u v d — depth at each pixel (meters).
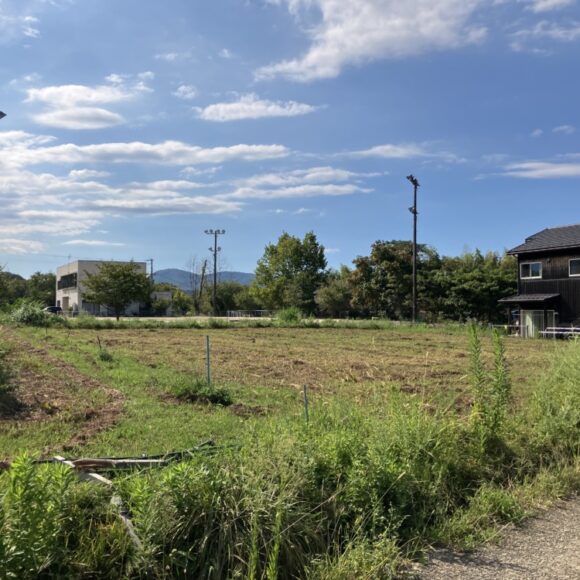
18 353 15.77
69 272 98.62
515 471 5.96
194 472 3.86
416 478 4.95
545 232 39.06
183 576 3.45
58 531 3.26
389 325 38.91
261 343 24.28
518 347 23.62
